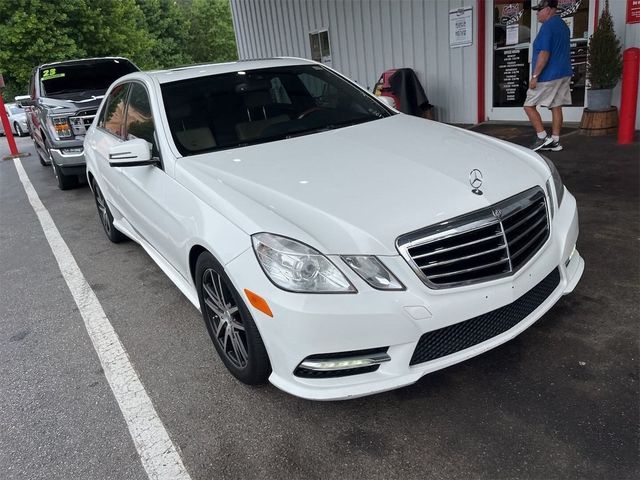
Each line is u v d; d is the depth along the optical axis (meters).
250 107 3.72
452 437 2.36
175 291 4.14
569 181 5.44
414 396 2.64
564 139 7.02
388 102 4.24
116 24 32.56
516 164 2.88
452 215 2.37
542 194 2.71
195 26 57.69
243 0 13.59
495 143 3.35
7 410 2.90
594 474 2.09
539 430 2.33
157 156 3.46
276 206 2.55
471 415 2.47
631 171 5.50
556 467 2.14
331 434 2.46
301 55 12.20
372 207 2.42
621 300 3.25
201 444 2.49
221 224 2.61
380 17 9.77
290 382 2.40
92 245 5.48
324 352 2.28
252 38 13.84
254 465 2.34
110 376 3.11
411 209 2.39
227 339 2.86
